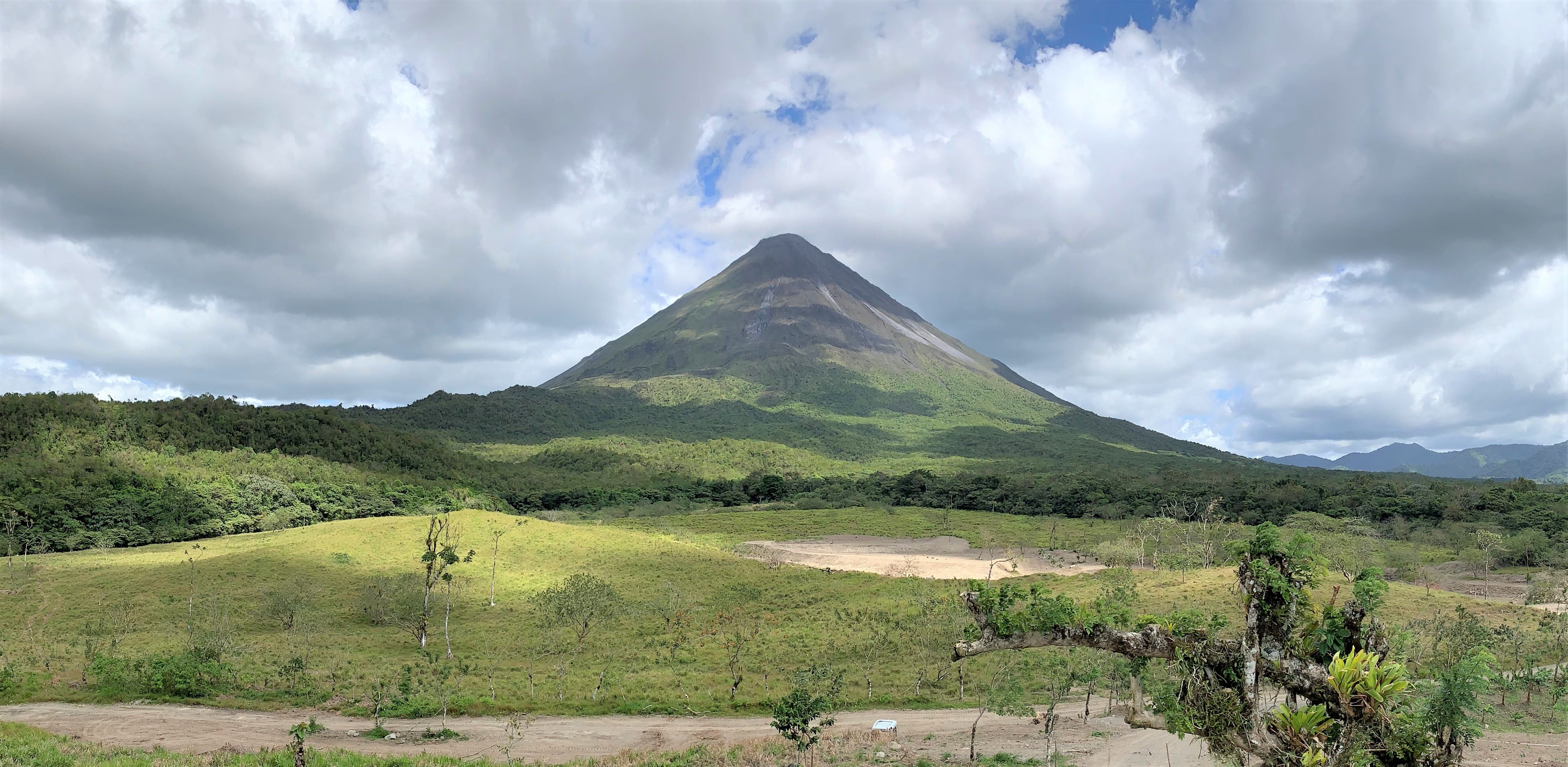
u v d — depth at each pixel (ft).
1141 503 509.76
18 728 113.29
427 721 131.03
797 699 89.45
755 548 384.68
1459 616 173.17
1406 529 393.70
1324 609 40.37
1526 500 411.95
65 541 329.52
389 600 230.48
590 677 165.89
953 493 587.27
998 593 42.88
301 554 284.61
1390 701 37.52
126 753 103.91
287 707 138.72
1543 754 92.48
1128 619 43.57
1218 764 61.26
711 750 109.50
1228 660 39.88
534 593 255.50
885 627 203.82
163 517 363.56
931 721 128.16
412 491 496.64
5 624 211.00
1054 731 114.01
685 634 208.54
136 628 208.44
